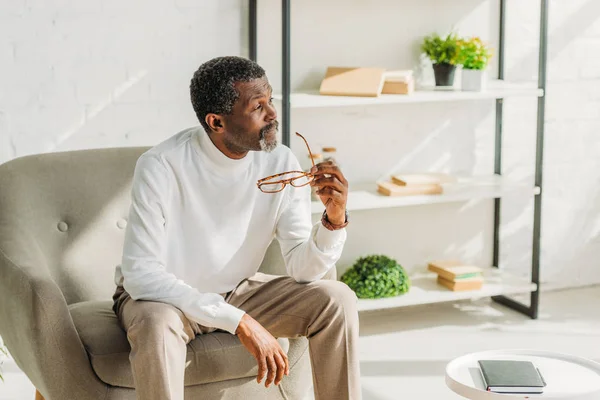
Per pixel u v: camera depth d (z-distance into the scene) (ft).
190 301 7.29
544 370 7.55
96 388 7.52
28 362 7.70
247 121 7.54
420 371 10.87
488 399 7.03
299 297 7.77
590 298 13.61
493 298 13.53
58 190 8.72
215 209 7.87
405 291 12.23
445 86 12.23
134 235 7.52
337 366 7.65
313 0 11.92
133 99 11.40
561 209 13.73
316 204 11.45
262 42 11.85
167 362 6.98
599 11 13.29
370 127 12.59
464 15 12.71
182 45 11.49
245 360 7.79
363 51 12.30
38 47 10.89
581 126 13.55
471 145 13.15
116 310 7.99
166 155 7.70
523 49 13.10
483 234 13.56
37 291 7.29
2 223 8.14
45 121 11.08
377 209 12.89
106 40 11.16
